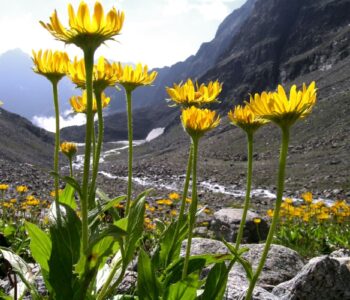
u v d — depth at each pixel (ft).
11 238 1.98
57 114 1.05
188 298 0.89
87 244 0.82
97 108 1.00
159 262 1.14
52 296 0.88
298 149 26.86
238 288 1.46
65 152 1.45
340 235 3.08
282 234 3.11
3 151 34.01
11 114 53.72
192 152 1.06
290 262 2.08
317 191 16.11
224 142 35.24
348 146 24.80
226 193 16.40
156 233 2.27
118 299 1.03
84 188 0.82
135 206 0.89
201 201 13.00
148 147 53.62
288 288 1.58
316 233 3.07
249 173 0.98
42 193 8.96
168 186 19.54
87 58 0.82
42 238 0.89
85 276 0.81
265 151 28.86
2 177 15.92
